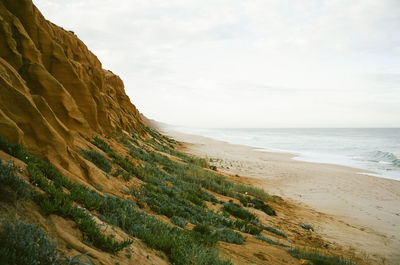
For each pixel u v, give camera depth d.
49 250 2.81
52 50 12.30
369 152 48.97
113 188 7.99
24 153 5.29
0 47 8.93
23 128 6.11
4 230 2.77
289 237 10.15
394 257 9.43
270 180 22.92
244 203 13.65
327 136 112.50
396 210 15.96
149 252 4.54
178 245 5.16
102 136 14.22
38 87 9.70
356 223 13.47
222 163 30.05
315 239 10.39
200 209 9.95
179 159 24.20
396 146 61.81
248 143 70.31
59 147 6.68
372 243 10.75
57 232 3.44
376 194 19.53
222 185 16.22
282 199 16.88
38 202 3.80
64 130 7.97
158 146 29.67
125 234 4.78
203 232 7.09
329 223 12.98
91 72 23.39
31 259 2.55
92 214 4.79
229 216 10.77
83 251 3.32
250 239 8.16
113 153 11.81
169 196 10.35
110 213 5.32
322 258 7.30
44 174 5.23
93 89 16.23
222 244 6.73
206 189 14.96
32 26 11.58
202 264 4.65
